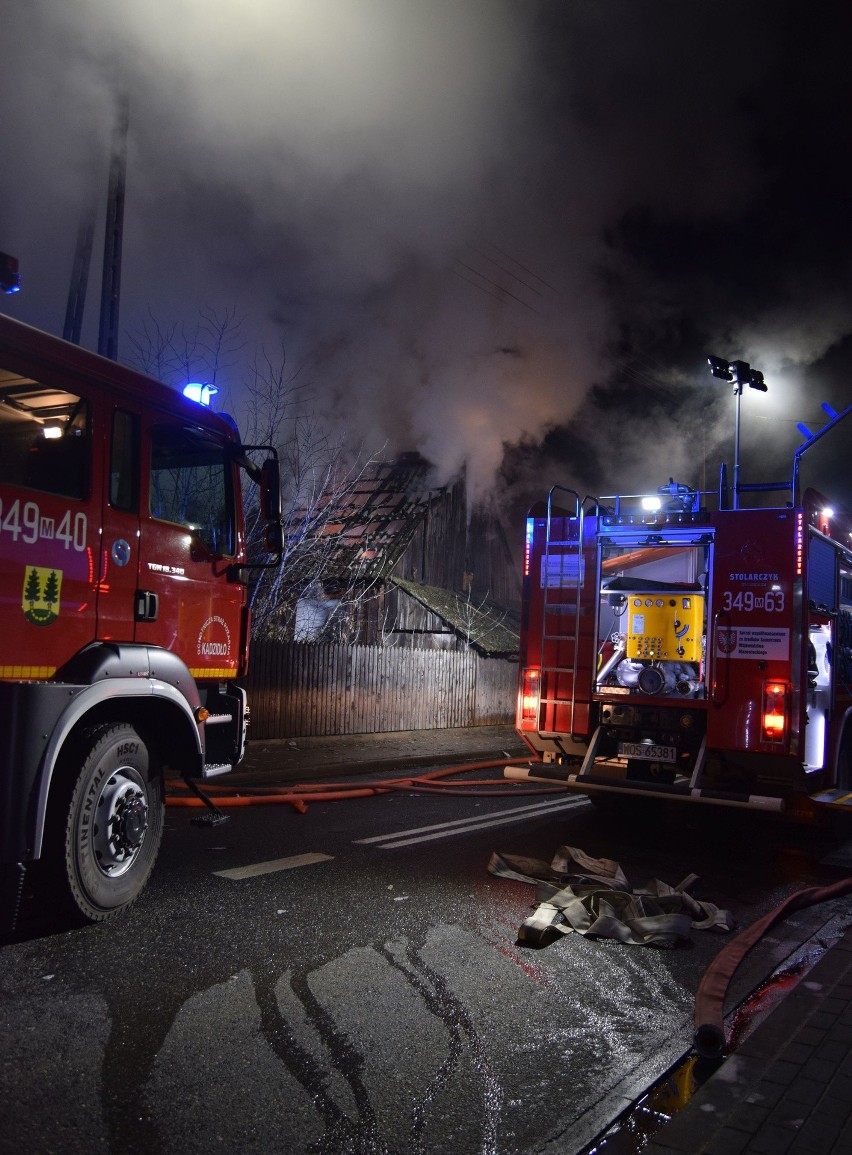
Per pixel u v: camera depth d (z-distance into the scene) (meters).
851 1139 2.76
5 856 4.14
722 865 7.20
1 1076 3.14
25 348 4.53
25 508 4.48
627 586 8.46
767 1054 3.44
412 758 13.78
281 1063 3.36
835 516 8.56
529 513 8.95
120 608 5.11
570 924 5.22
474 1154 2.82
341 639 20.30
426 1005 4.00
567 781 8.10
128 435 5.26
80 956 4.37
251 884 5.83
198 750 5.58
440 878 6.24
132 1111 2.96
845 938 5.13
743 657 7.61
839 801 7.53
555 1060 3.52
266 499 6.29
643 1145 2.96
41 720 4.33
